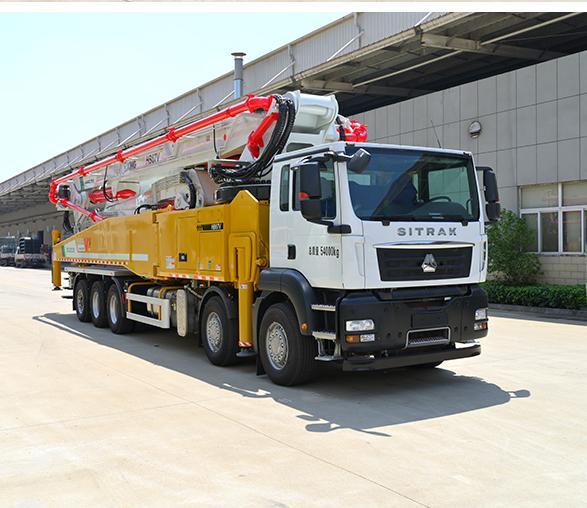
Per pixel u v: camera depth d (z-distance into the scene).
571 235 16.33
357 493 4.40
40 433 5.90
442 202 7.40
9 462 5.14
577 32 17.66
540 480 4.61
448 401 6.89
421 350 7.29
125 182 13.44
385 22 17.28
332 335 6.84
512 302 16.17
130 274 12.39
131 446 5.49
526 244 16.95
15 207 60.44
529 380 7.89
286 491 4.45
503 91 17.48
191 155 10.86
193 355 9.96
